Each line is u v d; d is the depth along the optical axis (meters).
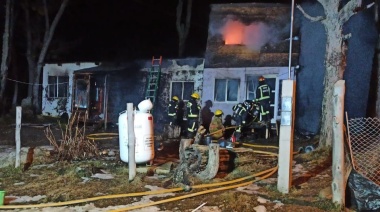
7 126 17.11
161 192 6.91
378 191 6.07
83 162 9.18
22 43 23.73
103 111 18.42
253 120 13.66
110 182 7.65
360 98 14.16
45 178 8.06
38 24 22.52
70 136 10.05
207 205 6.32
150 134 8.70
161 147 11.56
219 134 12.48
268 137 13.67
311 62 14.51
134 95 17.91
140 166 8.70
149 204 6.31
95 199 6.54
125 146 8.84
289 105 6.80
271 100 14.88
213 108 15.83
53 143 10.07
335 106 6.17
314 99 14.33
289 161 6.84
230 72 15.68
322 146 10.05
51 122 18.88
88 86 18.34
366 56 14.20
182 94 16.72
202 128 11.93
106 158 9.85
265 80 15.03
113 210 6.07
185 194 6.85
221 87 15.83
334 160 6.20
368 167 6.88
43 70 20.47
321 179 7.83
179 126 14.20
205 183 7.44
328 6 10.00
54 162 9.41
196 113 13.50
